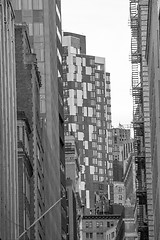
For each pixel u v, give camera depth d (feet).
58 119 603.67
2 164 346.54
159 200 421.59
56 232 558.97
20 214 387.34
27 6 565.12
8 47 380.99
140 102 581.12
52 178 539.29
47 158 513.45
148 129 548.72
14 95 392.06
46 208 496.64
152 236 538.47
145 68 552.41
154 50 426.92
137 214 603.67
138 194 568.00
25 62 441.27
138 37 586.04
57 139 592.19
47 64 558.15
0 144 345.51
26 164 405.59
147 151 547.90
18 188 387.96
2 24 363.35
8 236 353.72
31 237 419.33
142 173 574.15
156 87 421.18
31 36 561.84
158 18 379.55
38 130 458.09
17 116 403.95
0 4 360.69
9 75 379.96
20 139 400.26
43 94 551.59
